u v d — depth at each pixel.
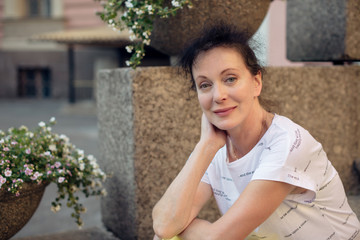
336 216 1.34
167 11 1.82
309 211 1.29
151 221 2.06
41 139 1.99
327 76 2.38
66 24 14.78
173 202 1.31
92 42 10.34
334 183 1.32
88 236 2.29
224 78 1.23
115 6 1.97
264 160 1.24
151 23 1.87
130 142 2.01
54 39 10.38
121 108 2.08
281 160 1.20
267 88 2.21
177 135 2.07
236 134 1.35
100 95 2.37
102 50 14.80
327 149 2.43
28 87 16.00
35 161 1.85
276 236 1.35
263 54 1.35
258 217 1.20
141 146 2.00
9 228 1.76
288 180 1.19
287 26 2.82
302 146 1.21
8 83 15.80
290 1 2.78
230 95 1.23
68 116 11.61
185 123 2.08
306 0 2.64
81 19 14.61
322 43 2.54
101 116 2.37
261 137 1.34
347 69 2.45
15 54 15.61
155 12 1.96
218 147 1.38
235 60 1.22
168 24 2.03
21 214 1.78
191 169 1.34
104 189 2.14
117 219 2.23
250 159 1.32
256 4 2.06
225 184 1.45
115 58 14.20
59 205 2.01
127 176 2.07
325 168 1.29
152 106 2.00
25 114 11.86
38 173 1.72
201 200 1.48
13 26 15.40
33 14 15.44
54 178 1.86
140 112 1.98
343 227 1.35
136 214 2.03
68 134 8.48
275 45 8.41
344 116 2.46
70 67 12.30
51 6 15.02
